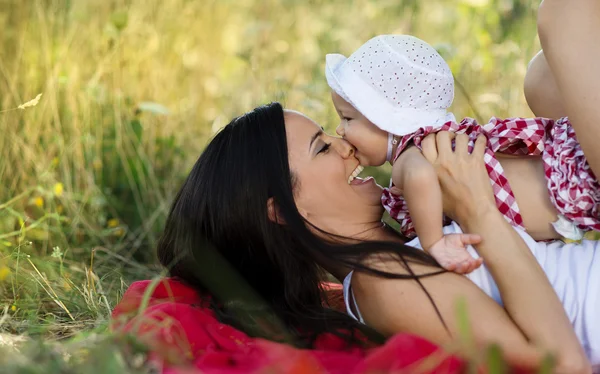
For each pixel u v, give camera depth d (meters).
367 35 4.66
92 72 4.19
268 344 2.19
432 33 4.66
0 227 3.29
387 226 2.53
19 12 4.20
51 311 2.87
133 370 1.93
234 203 2.43
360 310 2.34
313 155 2.45
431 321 2.17
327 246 2.35
